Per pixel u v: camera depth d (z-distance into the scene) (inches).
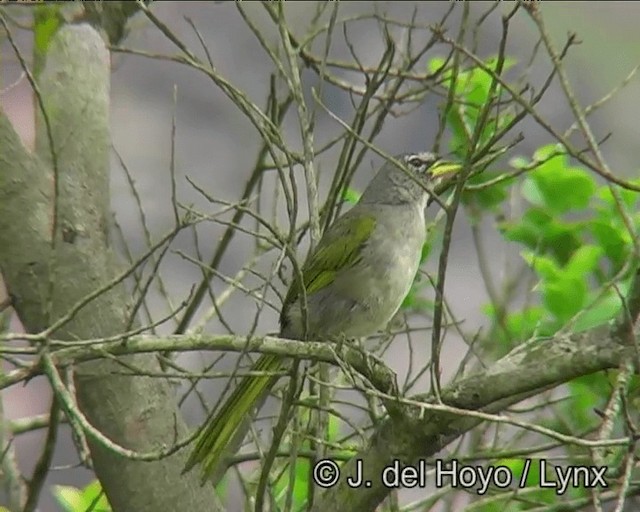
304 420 475.8
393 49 434.0
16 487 439.8
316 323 458.0
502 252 606.5
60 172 422.6
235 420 391.9
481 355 486.0
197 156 829.8
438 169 479.5
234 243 751.1
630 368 330.0
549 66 660.7
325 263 459.2
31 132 640.4
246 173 828.0
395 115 482.0
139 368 388.5
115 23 490.9
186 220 373.1
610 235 445.4
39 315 413.1
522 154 665.0
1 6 426.9
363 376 363.9
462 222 673.6
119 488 410.3
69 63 436.5
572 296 437.7
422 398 362.3
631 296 340.8
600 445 313.0
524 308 473.1
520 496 435.2
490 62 477.1
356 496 382.3
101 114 438.9
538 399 488.1
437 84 480.7
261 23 677.3
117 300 416.2
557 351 343.0
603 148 670.5
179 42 384.8
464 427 361.1
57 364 346.0
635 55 676.7
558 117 678.5
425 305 504.4
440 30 445.4
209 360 591.8
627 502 427.2
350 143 472.7
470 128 494.6
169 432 413.4
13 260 414.3
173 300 537.0
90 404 407.8
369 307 464.4
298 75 433.1
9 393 688.4
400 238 469.1
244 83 847.7
